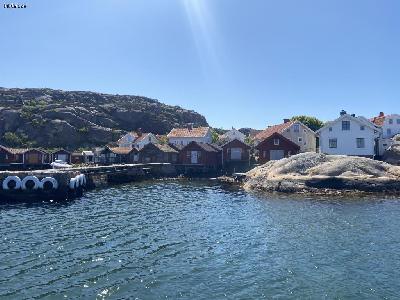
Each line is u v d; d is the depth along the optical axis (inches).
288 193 2059.5
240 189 2370.8
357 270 820.6
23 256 933.2
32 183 1931.6
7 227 1254.3
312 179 2098.9
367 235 1106.7
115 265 871.1
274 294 705.0
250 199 1900.8
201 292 717.9
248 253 952.9
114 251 979.3
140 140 4500.5
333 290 719.7
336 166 2180.1
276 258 909.2
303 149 3454.7
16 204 1798.7
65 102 5880.9
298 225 1259.2
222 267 852.6
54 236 1129.4
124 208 1652.3
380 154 3181.6
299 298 686.5
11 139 4537.4
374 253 935.7
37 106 5290.4
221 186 2593.5
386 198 1828.2
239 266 857.5
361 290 718.5
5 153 3240.7
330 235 1114.7
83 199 1962.4
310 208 1587.1
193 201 1867.6
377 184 2003.0
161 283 763.4
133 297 699.4
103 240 1085.8
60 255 943.0
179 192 2268.7
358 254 929.5
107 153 3816.4
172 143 4288.9
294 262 877.8
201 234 1158.3
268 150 3159.5
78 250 986.1
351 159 2244.1
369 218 1349.7
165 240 1087.6
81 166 3221.0
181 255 944.9
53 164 2925.7
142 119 5851.4
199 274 810.8
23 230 1208.8
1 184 1918.1
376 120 3885.3
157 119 5944.9
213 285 750.5
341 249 972.6
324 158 2347.4
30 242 1059.3
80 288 741.3
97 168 2689.5
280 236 1114.7
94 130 5012.3
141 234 1160.2
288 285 745.6
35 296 704.4
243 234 1149.7
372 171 2135.8
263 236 1119.6
